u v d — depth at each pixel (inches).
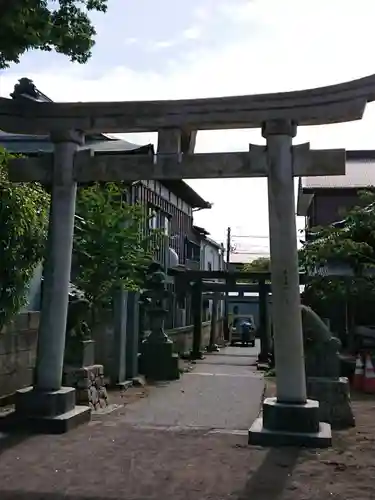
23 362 386.9
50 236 315.9
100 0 300.8
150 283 656.4
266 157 298.7
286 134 296.2
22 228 294.4
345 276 592.4
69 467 236.4
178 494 204.2
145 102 310.2
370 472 233.3
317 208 903.7
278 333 288.2
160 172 310.5
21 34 263.6
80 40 296.5
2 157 327.3
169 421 370.0
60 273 313.9
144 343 647.1
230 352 1146.7
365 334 649.0
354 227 577.6
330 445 274.2
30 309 401.4
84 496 201.2
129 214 503.8
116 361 544.1
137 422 356.5
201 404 452.4
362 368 536.1
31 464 240.5
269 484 216.2
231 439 289.1
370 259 569.3
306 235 833.5
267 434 275.4
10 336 371.6
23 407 302.5
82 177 318.7
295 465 241.4
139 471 231.3
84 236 483.2
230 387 569.9
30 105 318.7
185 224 1087.0
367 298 603.2
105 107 313.7
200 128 316.8
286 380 285.9
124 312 557.3
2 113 321.4
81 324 408.8
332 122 297.9
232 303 1926.7
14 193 294.8
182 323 1054.4
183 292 995.9
